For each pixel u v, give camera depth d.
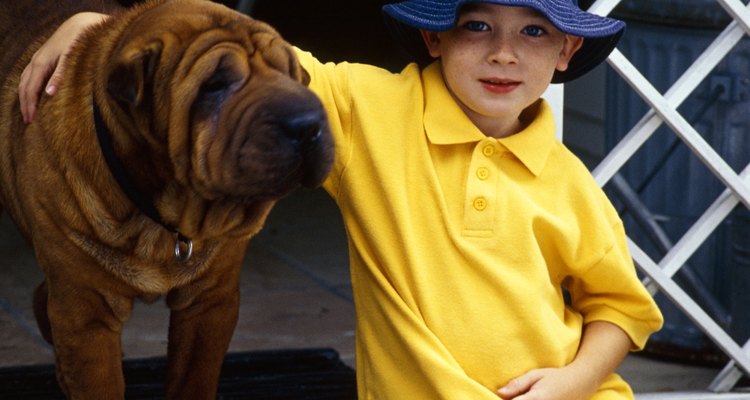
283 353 4.00
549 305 2.85
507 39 2.78
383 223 2.85
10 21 3.39
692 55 3.91
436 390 2.76
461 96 2.84
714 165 3.53
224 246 2.95
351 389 3.74
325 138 2.52
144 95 2.59
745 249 3.89
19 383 3.75
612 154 3.58
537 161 2.87
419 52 3.11
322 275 4.89
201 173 2.54
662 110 3.49
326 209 5.77
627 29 4.03
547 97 3.42
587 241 2.91
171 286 2.95
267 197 2.54
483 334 2.79
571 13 2.81
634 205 3.99
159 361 3.94
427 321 2.80
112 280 2.89
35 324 4.33
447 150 2.88
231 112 2.49
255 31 2.64
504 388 2.78
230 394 3.67
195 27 2.62
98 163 2.77
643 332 2.98
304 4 8.82
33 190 2.85
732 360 3.68
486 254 2.81
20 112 3.02
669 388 3.87
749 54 3.79
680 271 3.99
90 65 2.81
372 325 2.90
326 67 2.96
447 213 2.82
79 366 2.96
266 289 4.71
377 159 2.86
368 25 8.62
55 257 2.87
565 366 2.85
